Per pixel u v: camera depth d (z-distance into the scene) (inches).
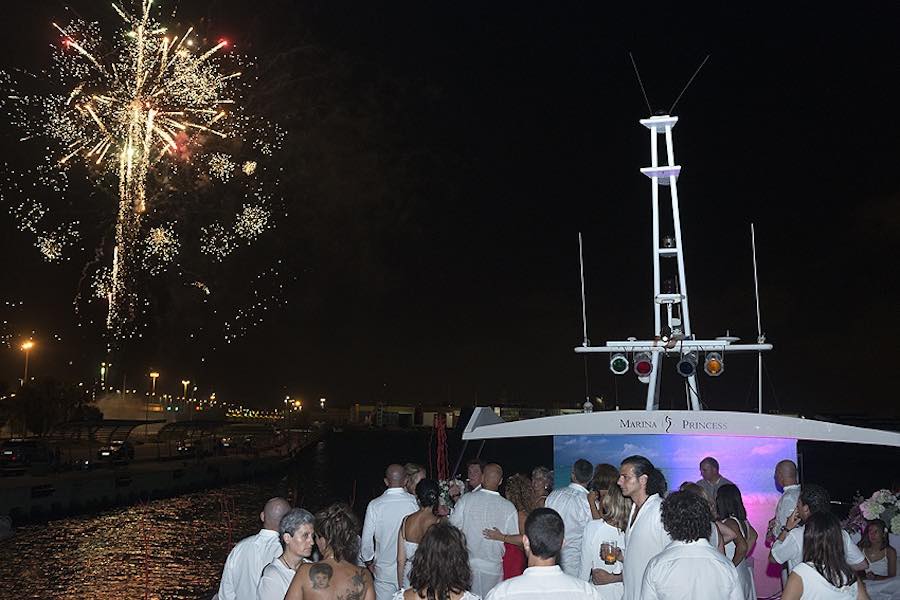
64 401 2817.4
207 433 3533.5
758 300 381.1
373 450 5649.6
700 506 199.2
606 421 347.9
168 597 1053.8
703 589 193.0
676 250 390.9
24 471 1950.1
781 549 255.8
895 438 316.8
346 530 213.0
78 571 1193.4
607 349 386.9
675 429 339.9
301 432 5413.4
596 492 270.5
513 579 179.6
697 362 380.5
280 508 258.5
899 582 281.4
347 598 207.5
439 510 303.7
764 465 346.3
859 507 314.0
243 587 254.2
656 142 402.0
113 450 2372.0
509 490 342.6
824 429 327.3
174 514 1855.3
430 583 181.0
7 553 1296.8
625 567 229.9
